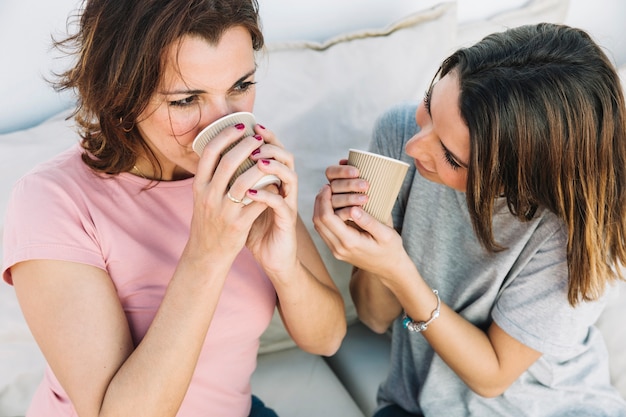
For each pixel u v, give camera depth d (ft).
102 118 2.51
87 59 2.40
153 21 2.16
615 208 2.84
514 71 2.58
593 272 2.86
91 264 2.57
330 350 3.49
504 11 5.16
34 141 3.61
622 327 4.09
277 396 4.09
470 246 3.39
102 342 2.46
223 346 2.99
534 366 3.50
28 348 3.49
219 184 2.16
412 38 4.45
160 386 2.35
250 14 2.35
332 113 4.18
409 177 3.63
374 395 4.31
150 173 2.87
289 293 2.97
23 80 3.70
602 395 3.60
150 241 2.78
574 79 2.56
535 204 2.91
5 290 3.46
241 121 2.23
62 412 2.77
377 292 3.77
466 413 3.67
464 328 3.27
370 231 2.75
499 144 2.61
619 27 5.68
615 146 2.72
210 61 2.23
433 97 2.76
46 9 3.59
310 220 4.08
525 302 3.18
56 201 2.58
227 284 2.98
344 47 4.31
